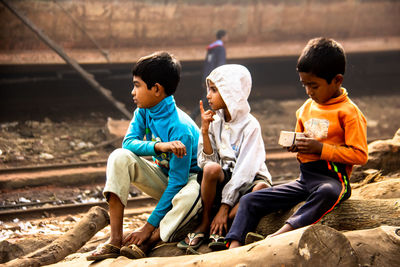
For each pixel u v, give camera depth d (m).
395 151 5.07
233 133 3.84
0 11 12.31
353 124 3.21
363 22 17.11
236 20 15.30
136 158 3.75
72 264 3.55
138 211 7.71
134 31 14.02
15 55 12.66
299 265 2.74
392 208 3.25
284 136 3.31
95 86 11.83
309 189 3.34
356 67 18.67
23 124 12.23
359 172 4.98
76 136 11.80
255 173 3.71
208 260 2.98
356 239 2.89
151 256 3.68
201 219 3.80
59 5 12.62
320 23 16.53
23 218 7.27
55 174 8.94
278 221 3.50
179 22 14.51
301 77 3.26
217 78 3.79
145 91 3.74
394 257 2.79
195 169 4.00
